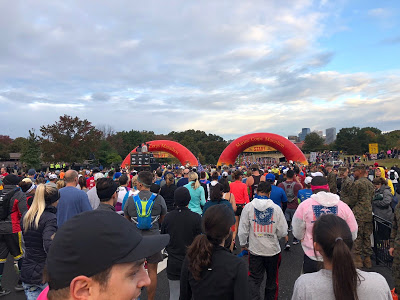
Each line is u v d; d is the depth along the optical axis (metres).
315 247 1.97
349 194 5.96
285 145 26.88
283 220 3.97
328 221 1.93
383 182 6.78
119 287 0.98
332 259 1.79
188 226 3.72
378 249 5.79
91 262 0.92
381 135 98.19
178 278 3.74
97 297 0.95
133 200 4.29
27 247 3.39
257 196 4.26
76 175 4.83
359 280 1.75
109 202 4.25
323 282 1.82
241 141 27.92
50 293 0.97
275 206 3.98
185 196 3.78
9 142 83.81
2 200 4.92
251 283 3.98
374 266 5.87
